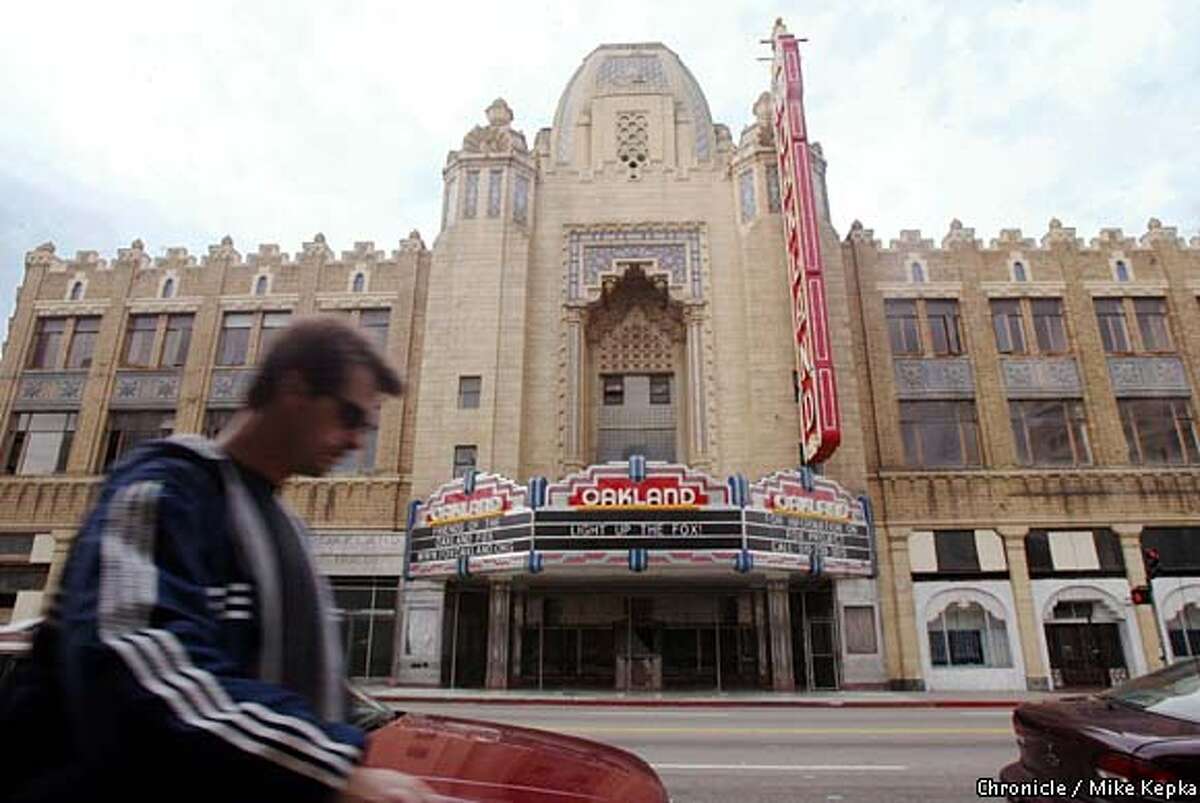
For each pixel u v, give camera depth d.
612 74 28.25
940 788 7.37
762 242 24.19
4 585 22.89
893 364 24.03
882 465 22.77
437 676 20.59
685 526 18.52
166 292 25.98
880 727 11.93
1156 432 23.16
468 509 20.34
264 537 1.58
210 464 1.58
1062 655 21.14
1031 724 5.31
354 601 21.80
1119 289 24.53
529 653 21.36
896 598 21.44
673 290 24.67
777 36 24.67
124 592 1.24
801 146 22.86
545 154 28.27
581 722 12.64
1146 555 19.73
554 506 18.86
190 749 1.10
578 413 23.83
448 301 24.36
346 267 25.73
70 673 1.17
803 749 9.64
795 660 21.02
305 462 1.70
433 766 2.81
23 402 25.02
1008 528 21.97
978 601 21.39
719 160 26.28
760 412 22.75
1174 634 20.95
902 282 24.80
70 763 1.19
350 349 1.71
